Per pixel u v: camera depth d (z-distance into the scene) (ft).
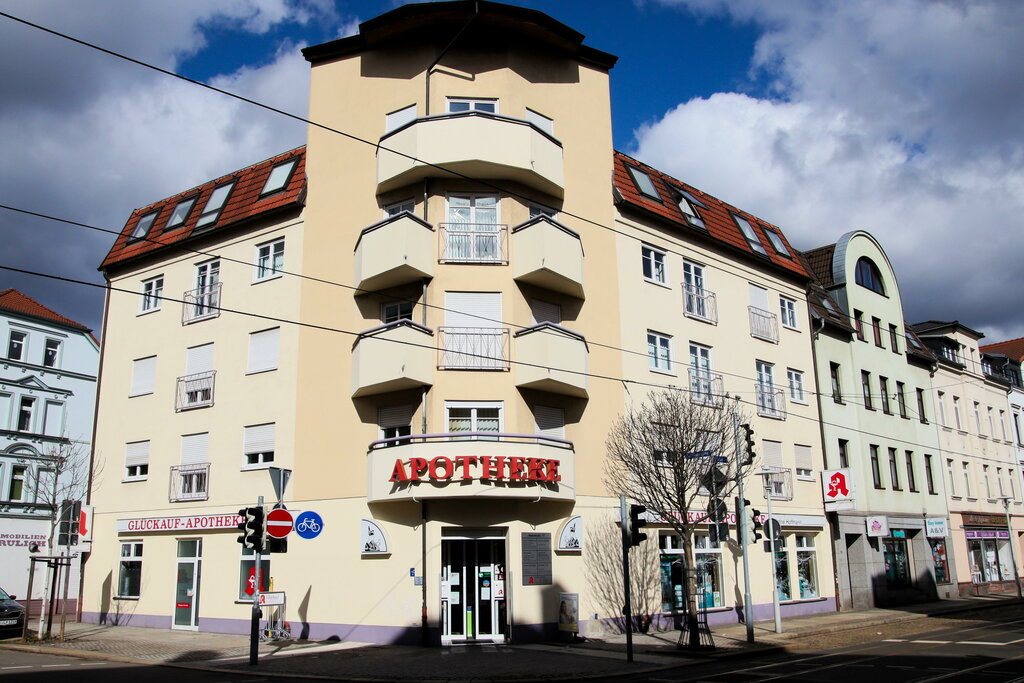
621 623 67.77
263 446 71.77
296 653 55.93
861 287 111.55
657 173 87.30
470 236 67.51
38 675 45.16
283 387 71.82
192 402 77.82
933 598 107.45
